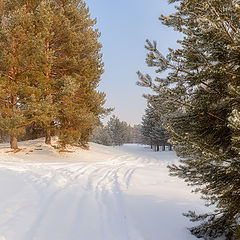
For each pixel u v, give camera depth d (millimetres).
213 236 3467
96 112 20703
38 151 16781
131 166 15133
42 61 13969
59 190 6270
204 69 3045
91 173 9859
